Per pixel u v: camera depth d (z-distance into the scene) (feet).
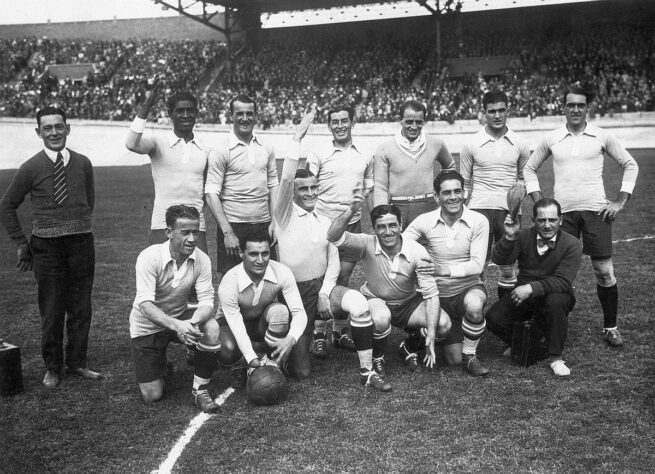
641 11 111.65
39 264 15.57
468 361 16.02
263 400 14.25
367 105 111.24
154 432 13.08
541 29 116.67
